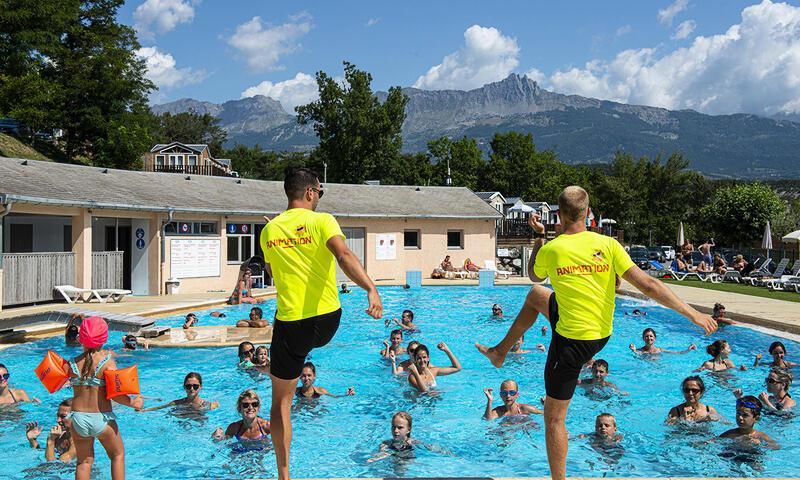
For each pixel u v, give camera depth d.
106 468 6.59
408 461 6.98
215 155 108.62
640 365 12.05
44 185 18.61
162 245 22.16
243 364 11.41
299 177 4.02
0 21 50.72
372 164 66.44
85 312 14.17
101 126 56.00
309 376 9.59
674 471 6.70
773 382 8.92
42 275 17.73
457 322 17.91
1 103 49.56
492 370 11.66
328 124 67.06
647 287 3.72
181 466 6.76
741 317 16.58
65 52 56.31
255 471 6.64
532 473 6.66
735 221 50.19
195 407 8.91
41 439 7.39
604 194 77.69
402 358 12.65
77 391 4.77
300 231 3.81
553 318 3.98
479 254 33.59
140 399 5.07
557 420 3.99
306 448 7.38
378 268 30.81
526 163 86.75
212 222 24.22
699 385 8.17
